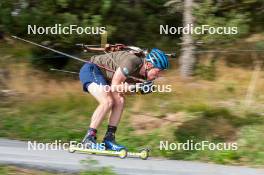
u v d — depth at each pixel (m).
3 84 14.41
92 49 10.31
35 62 15.64
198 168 9.90
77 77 15.38
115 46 10.29
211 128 11.82
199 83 14.97
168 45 17.34
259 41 17.19
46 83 14.78
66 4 15.05
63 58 15.91
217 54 16.55
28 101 13.42
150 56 10.02
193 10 14.82
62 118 12.55
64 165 9.25
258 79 15.40
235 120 12.17
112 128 10.34
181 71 15.28
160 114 12.67
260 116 12.52
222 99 13.91
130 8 17.36
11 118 12.46
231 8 16.28
